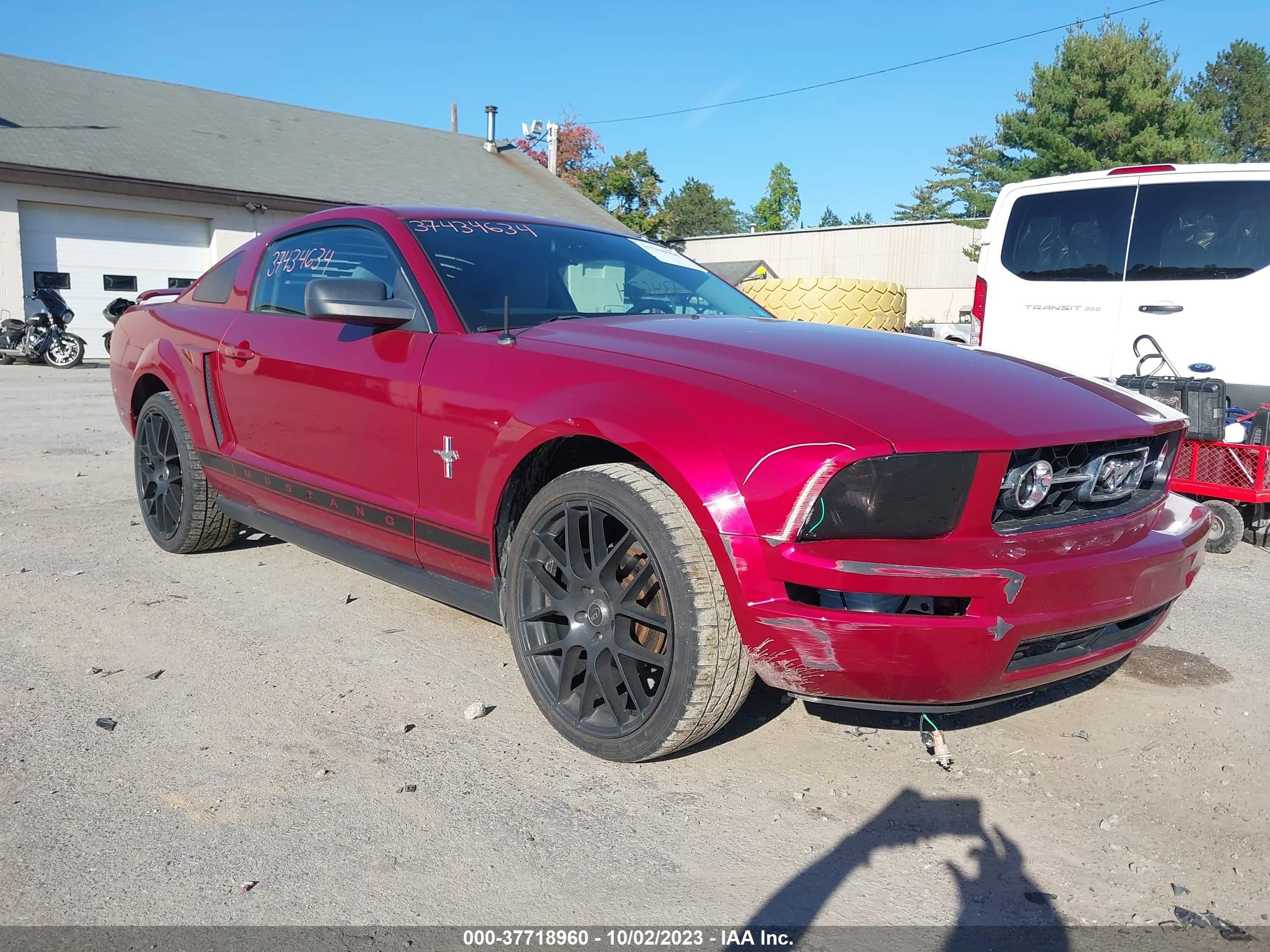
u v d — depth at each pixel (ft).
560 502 8.19
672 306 11.25
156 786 7.64
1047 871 6.79
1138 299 19.27
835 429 6.83
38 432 26.14
